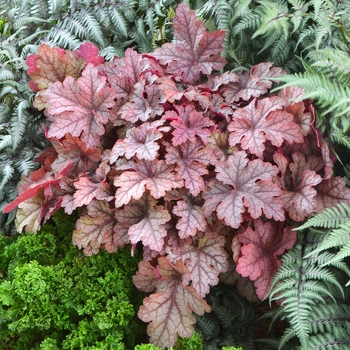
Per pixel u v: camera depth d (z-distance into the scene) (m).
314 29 0.76
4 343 0.74
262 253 0.71
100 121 0.76
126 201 0.67
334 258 0.60
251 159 0.74
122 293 0.71
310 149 0.75
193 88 0.77
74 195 0.70
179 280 0.71
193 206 0.71
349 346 0.64
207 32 0.78
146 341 0.74
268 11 0.72
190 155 0.71
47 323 0.70
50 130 0.75
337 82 0.72
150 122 0.75
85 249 0.73
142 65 0.78
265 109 0.72
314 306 0.68
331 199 0.71
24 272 0.71
